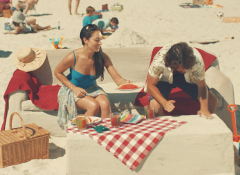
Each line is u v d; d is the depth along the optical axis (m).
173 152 3.13
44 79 4.92
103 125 3.38
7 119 4.30
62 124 4.05
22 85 4.25
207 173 3.20
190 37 11.16
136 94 4.34
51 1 20.50
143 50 5.08
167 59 3.15
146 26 13.27
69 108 3.93
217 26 13.11
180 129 3.20
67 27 13.13
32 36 11.59
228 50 9.31
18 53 4.69
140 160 3.06
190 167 3.18
